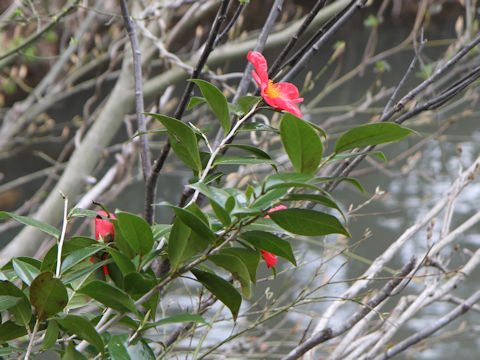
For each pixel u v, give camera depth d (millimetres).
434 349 6434
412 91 2340
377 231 8695
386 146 11219
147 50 5215
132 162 5484
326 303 6324
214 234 1488
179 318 1541
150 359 1575
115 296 1494
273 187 1386
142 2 5422
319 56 15133
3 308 1479
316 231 1481
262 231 1534
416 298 3064
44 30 3838
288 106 1667
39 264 1720
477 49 4543
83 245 1669
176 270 1574
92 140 5230
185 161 1898
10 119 7637
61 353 1743
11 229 9359
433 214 3002
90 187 5789
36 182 11609
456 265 7824
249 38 6445
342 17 2320
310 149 1439
